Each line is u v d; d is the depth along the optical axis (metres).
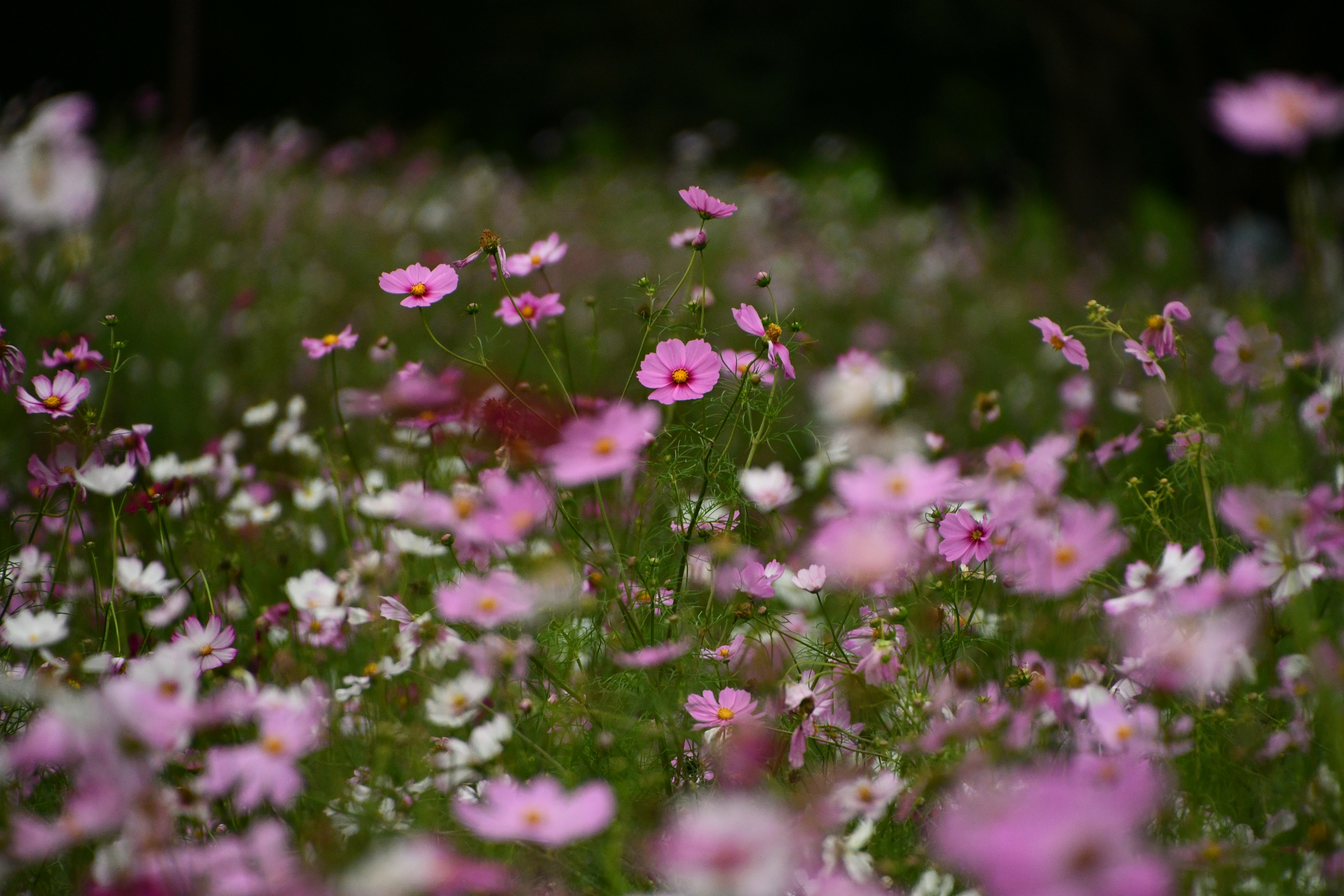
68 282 3.76
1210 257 7.64
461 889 2.04
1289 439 2.41
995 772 2.14
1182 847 2.10
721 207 2.45
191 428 3.55
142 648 2.38
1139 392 3.09
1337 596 2.38
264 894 2.02
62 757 2.05
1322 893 2.10
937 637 2.31
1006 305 6.37
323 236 6.39
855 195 9.52
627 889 2.08
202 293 4.79
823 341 5.21
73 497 2.47
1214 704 2.27
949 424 3.93
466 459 2.66
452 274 2.47
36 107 5.66
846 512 2.51
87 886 2.04
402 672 2.35
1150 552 2.45
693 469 2.44
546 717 2.27
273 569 2.71
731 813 1.92
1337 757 2.13
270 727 2.11
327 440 3.06
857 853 2.12
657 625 2.37
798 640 2.35
